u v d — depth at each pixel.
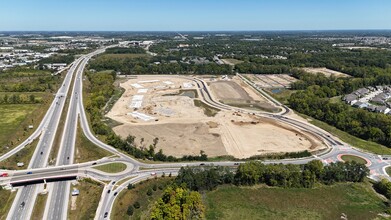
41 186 126.50
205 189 123.56
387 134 172.25
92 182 126.06
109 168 136.75
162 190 121.94
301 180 127.06
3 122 195.50
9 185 122.81
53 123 196.00
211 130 189.62
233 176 128.50
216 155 155.62
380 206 114.69
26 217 107.06
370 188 127.19
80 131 181.88
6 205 113.44
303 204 115.06
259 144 169.88
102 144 162.88
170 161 146.38
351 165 132.12
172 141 172.25
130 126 194.25
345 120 197.12
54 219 106.06
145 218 104.06
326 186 127.69
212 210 109.94
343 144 171.50
